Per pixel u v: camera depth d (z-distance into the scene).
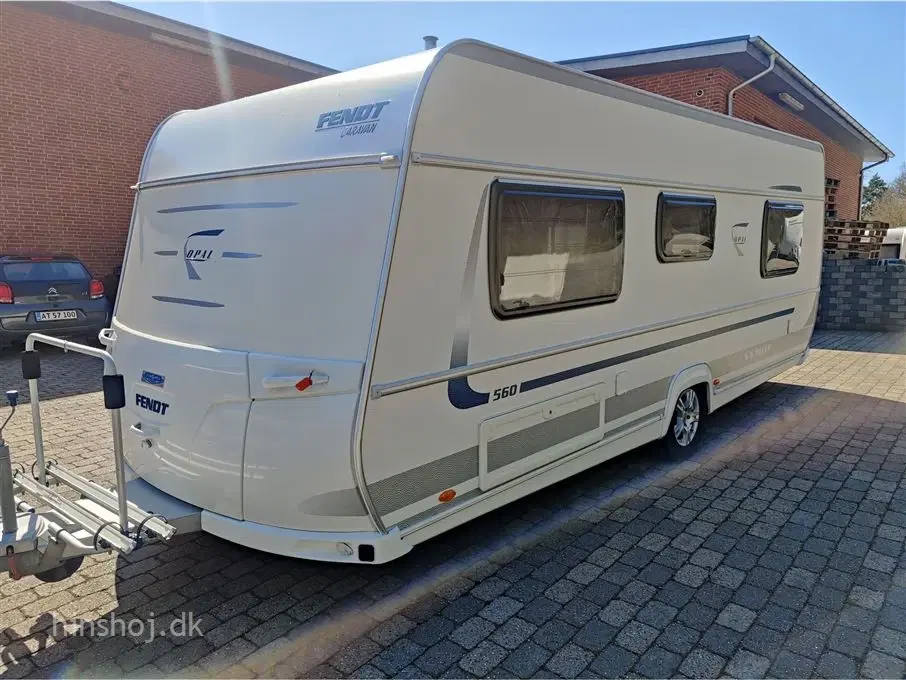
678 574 3.42
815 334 10.80
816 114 13.00
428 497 3.03
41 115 9.81
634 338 4.20
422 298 2.83
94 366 8.26
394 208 2.68
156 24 10.56
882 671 2.68
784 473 4.76
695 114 4.60
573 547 3.71
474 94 2.98
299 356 2.79
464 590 3.30
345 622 3.06
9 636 2.95
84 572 3.48
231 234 3.12
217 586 3.36
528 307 3.37
